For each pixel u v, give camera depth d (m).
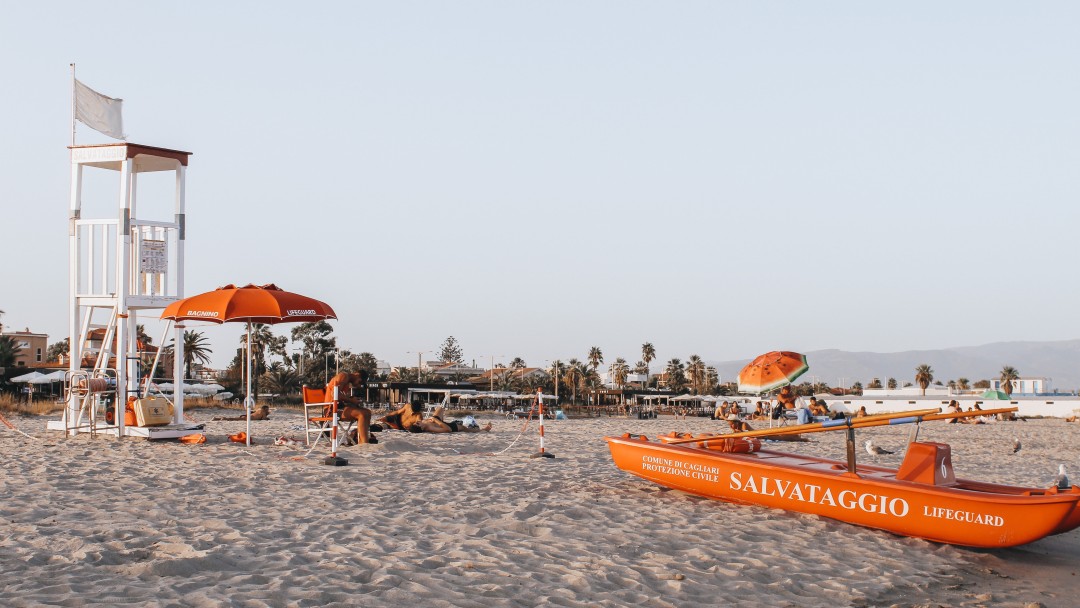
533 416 52.66
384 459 13.34
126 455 13.12
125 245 15.73
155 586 5.53
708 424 34.97
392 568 6.33
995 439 25.33
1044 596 6.88
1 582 5.53
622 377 138.62
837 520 9.16
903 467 8.85
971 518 8.02
